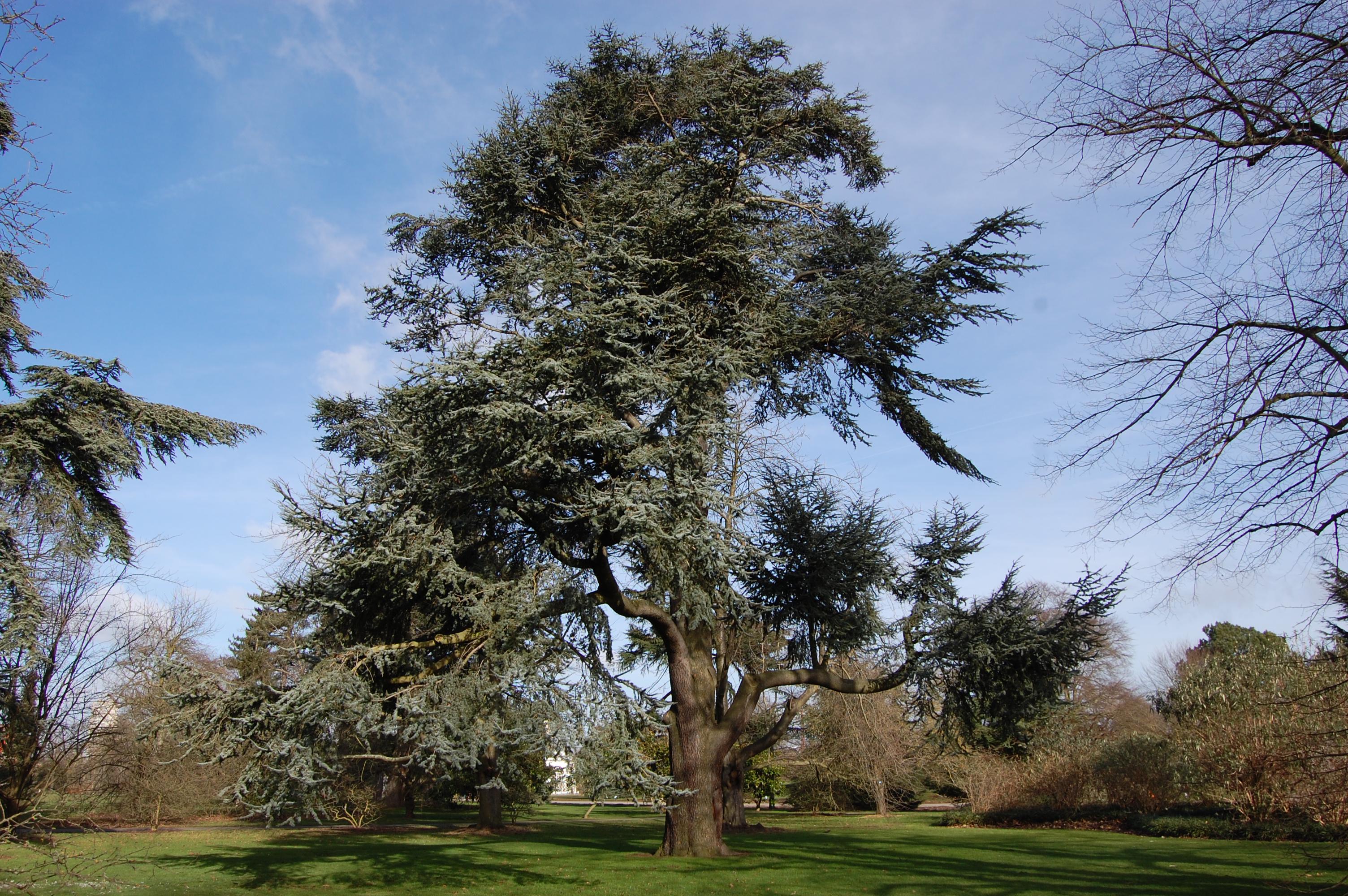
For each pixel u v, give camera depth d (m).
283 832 27.00
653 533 11.36
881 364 15.37
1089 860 16.16
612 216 13.81
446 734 11.51
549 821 34.66
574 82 16.19
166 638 26.36
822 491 17.44
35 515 11.38
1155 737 27.83
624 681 12.82
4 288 10.81
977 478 16.34
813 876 13.88
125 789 27.53
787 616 17.48
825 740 33.25
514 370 11.80
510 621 11.67
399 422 13.38
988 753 28.78
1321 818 14.36
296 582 13.22
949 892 12.09
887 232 15.81
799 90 15.61
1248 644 34.81
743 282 14.03
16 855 16.31
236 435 12.34
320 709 11.12
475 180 14.65
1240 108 7.47
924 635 16.23
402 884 13.98
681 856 16.20
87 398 11.22
